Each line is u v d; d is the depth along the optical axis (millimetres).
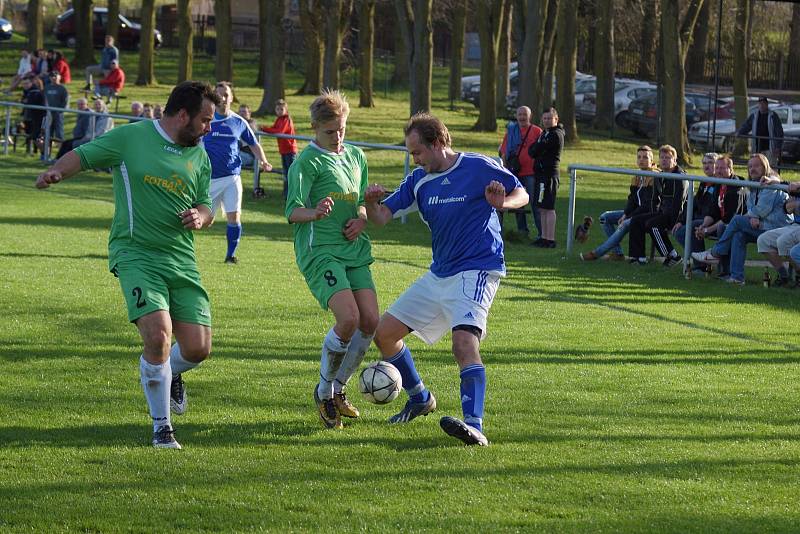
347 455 13602
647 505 11812
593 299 27203
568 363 19547
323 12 102375
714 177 31750
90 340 20094
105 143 13953
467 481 12555
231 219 30547
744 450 14141
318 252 15133
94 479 12375
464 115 98312
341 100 15359
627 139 89500
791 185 29156
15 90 94250
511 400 16672
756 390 17859
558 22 82062
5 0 165875
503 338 21641
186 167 14133
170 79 111688
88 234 35750
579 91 100688
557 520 11281
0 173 53781
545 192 37844
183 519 11109
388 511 11438
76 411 15391
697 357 20594
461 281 14742
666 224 33438
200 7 169000
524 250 37094
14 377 17234
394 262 32781
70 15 133000
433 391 17188
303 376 17953
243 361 18891
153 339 13609
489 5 83812
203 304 14562
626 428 15172
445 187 14898
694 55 99750
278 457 13438
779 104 78812
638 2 94188
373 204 15102
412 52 72250
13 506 11430
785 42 117062
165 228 14102
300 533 10750
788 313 26094
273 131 49844
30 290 24984
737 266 30641
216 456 13406
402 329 15273
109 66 85750
